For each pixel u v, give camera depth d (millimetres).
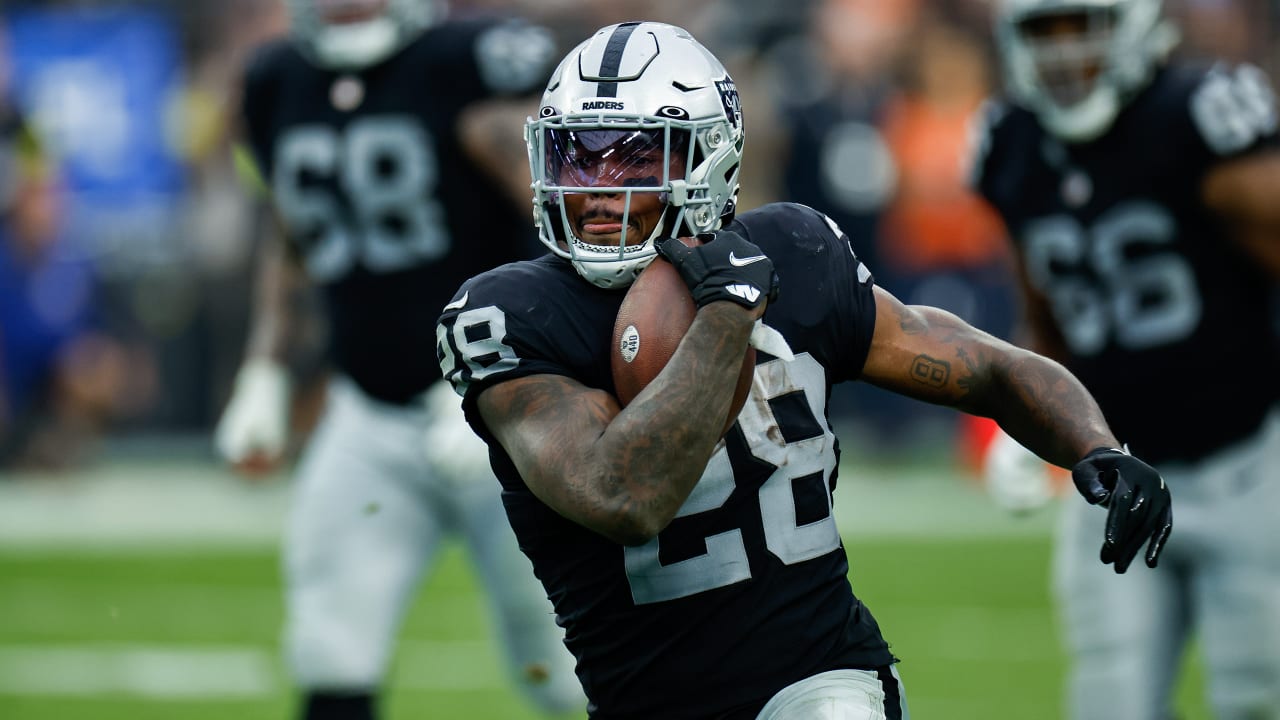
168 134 39844
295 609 15680
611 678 10352
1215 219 15062
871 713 10008
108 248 39562
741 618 10047
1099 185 15422
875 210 35656
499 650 16453
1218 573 14891
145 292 39625
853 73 36344
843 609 10312
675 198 10070
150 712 20547
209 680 22219
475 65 16297
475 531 15930
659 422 9250
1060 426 10289
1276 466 15000
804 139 35344
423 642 24562
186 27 40281
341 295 16453
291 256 17891
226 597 27438
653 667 10180
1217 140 14914
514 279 10180
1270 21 36938
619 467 9266
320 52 16484
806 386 10281
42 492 37438
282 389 18031
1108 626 14961
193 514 34906
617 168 10078
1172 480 15180
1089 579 15047
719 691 10062
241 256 38375
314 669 15422
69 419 37875
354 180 16438
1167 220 15141
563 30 37688
